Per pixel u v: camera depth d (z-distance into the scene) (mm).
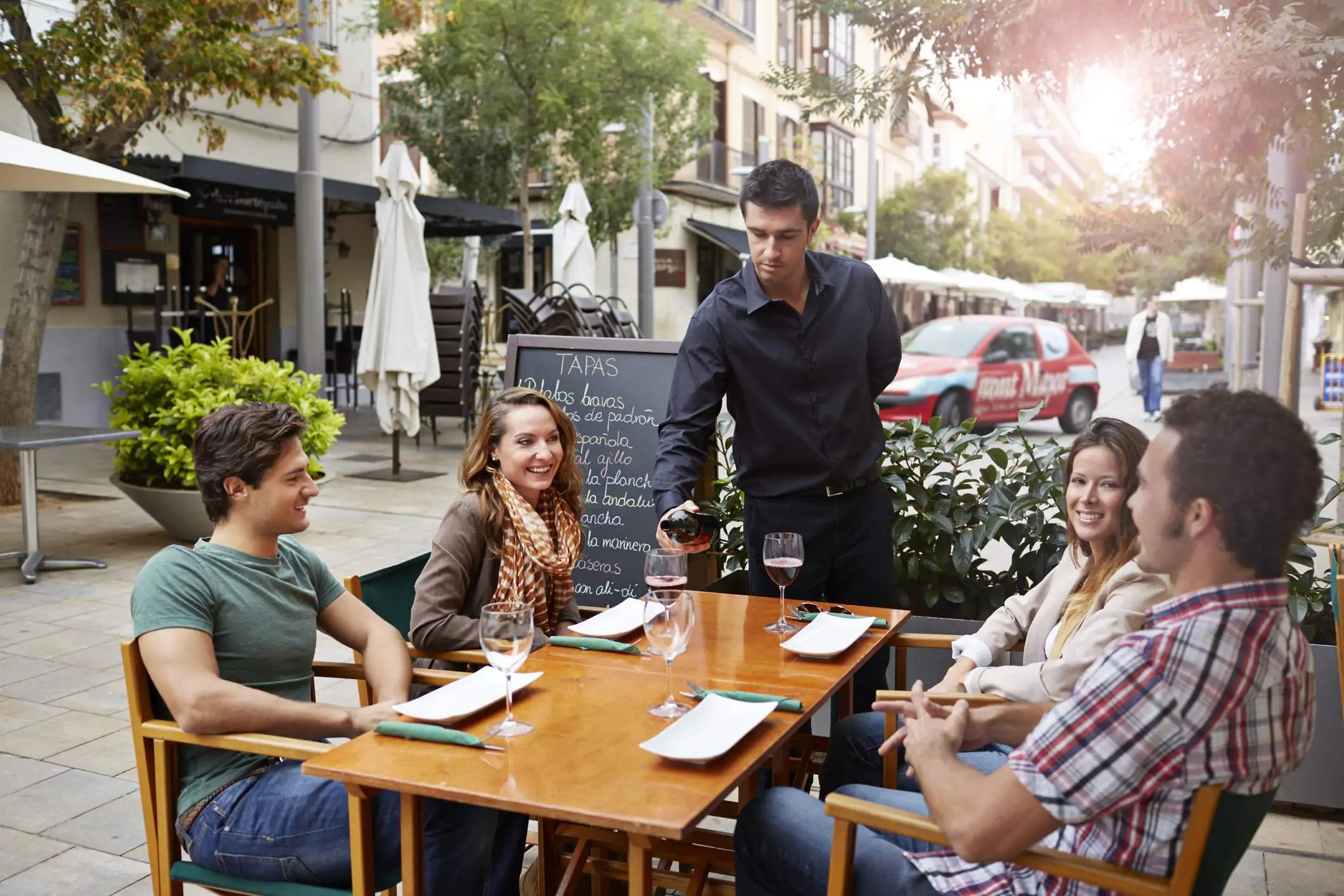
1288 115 5426
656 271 27453
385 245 10734
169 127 13586
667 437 3646
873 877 2080
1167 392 23328
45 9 11688
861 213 31344
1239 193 7414
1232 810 1679
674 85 17172
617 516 4777
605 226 19906
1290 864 3424
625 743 2225
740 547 4691
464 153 19781
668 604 2369
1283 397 5070
